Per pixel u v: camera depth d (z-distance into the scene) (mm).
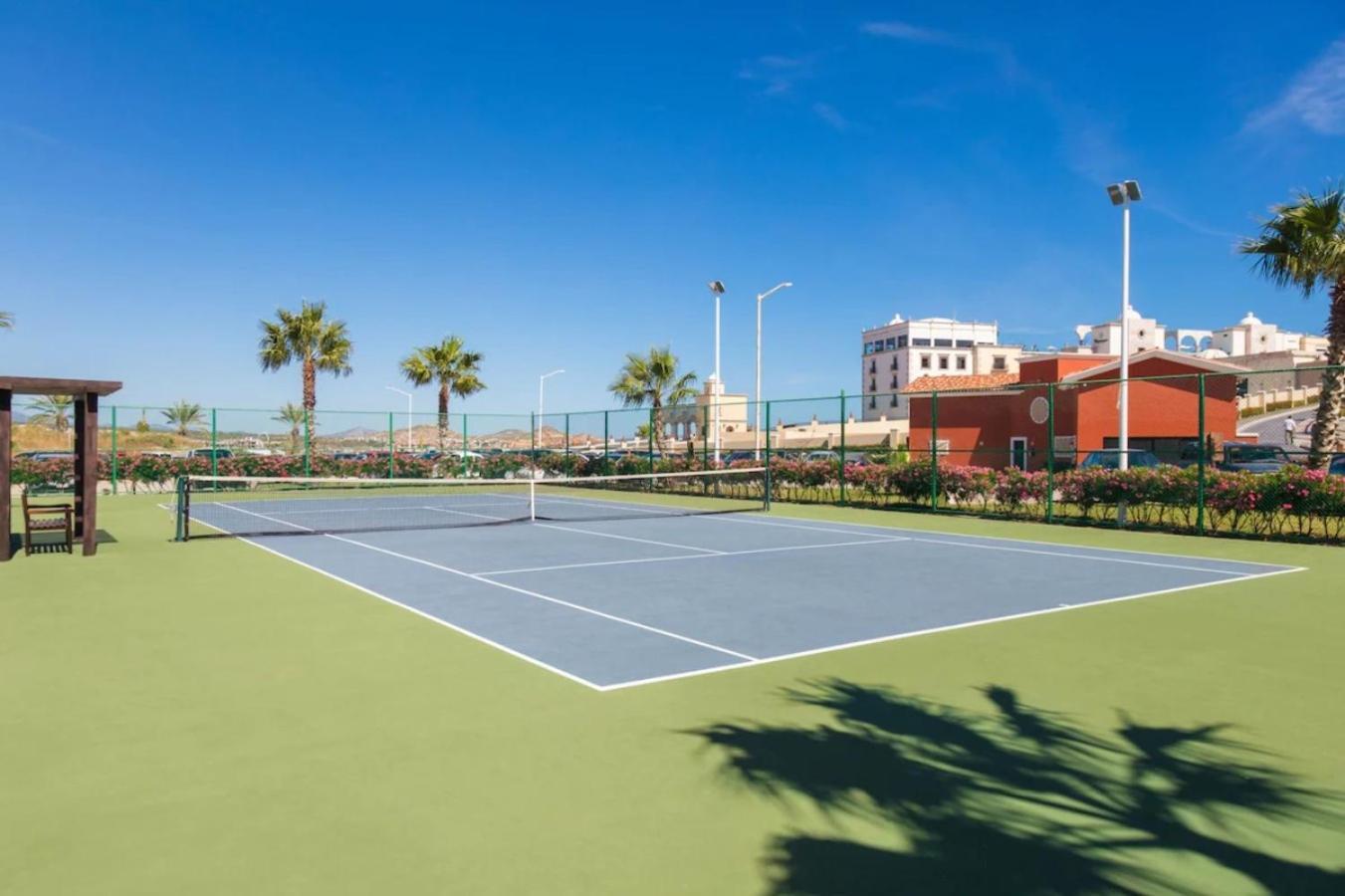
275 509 25078
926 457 26906
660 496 30734
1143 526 18922
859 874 3811
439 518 22094
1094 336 89812
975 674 7008
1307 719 5895
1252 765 5074
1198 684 6730
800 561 13672
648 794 4629
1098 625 8883
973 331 132125
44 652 7664
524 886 3688
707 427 31609
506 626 8750
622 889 3666
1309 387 52969
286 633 8422
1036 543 16422
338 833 4172
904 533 18250
